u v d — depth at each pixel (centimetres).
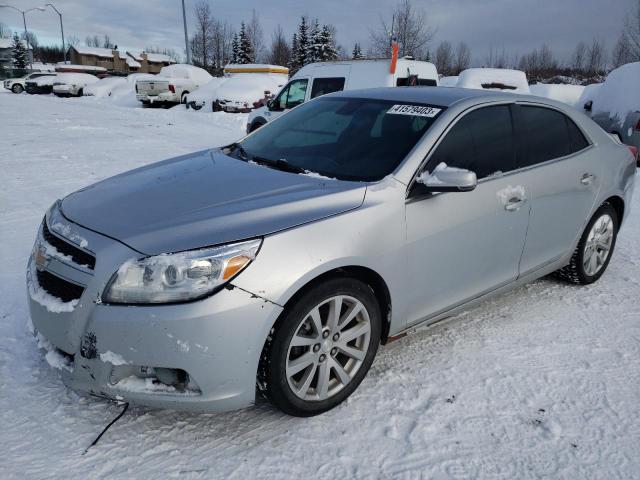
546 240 391
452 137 331
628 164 461
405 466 247
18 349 321
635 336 369
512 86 1373
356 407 286
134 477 235
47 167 830
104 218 271
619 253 536
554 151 395
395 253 291
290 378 262
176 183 313
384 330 308
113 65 7988
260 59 5059
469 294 345
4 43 8406
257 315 242
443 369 322
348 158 332
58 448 248
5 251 474
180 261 235
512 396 299
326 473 242
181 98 2497
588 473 248
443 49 4281
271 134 398
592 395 303
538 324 382
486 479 242
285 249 251
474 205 328
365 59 1154
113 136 1231
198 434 263
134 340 234
